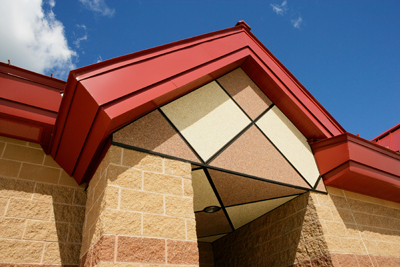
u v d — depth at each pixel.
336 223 4.21
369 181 4.48
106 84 2.86
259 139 4.15
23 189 3.21
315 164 4.60
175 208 2.94
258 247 5.02
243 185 4.01
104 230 2.48
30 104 3.19
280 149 4.29
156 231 2.71
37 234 3.05
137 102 2.97
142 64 3.21
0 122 3.16
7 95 3.11
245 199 4.46
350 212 4.53
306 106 4.62
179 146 3.37
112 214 2.59
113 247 2.44
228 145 3.79
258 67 4.49
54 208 3.28
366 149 4.43
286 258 4.40
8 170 3.23
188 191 3.12
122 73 3.02
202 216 4.98
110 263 2.36
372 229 4.60
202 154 3.50
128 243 2.52
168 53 3.51
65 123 3.06
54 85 3.46
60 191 3.42
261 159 3.99
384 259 4.34
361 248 4.20
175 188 3.06
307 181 4.32
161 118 3.43
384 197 5.11
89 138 3.04
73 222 3.32
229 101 4.18
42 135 3.39
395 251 4.61
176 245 2.73
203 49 3.92
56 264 3.01
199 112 3.78
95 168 3.29
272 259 4.65
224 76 4.34
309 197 4.29
